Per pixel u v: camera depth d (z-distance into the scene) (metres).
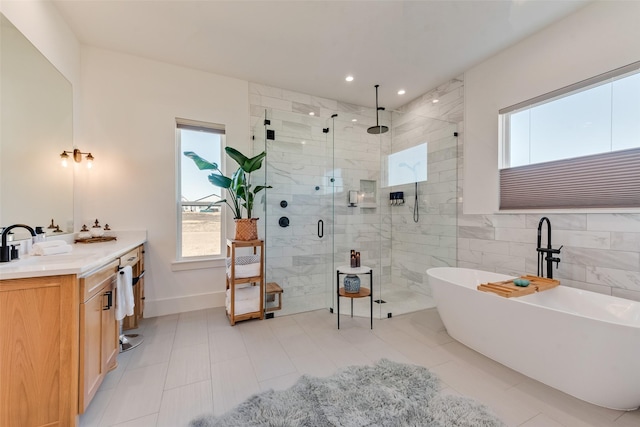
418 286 3.61
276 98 3.41
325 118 3.68
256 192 2.89
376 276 3.81
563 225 2.26
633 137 1.89
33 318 1.20
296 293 3.36
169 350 2.12
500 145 2.75
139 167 2.75
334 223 3.59
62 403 1.24
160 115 2.84
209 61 2.85
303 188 3.41
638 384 1.38
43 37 1.95
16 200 1.69
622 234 1.93
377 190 3.90
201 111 3.02
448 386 1.67
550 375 1.65
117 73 2.67
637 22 1.84
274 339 2.32
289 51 2.67
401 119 3.95
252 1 2.02
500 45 2.59
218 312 2.94
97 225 2.50
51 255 1.59
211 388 1.65
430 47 2.61
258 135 3.20
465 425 1.34
